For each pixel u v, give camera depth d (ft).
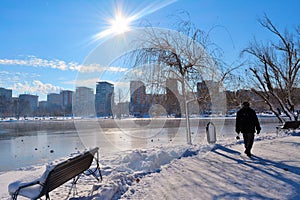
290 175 17.44
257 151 28.27
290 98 58.39
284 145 32.40
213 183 16.17
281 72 59.47
